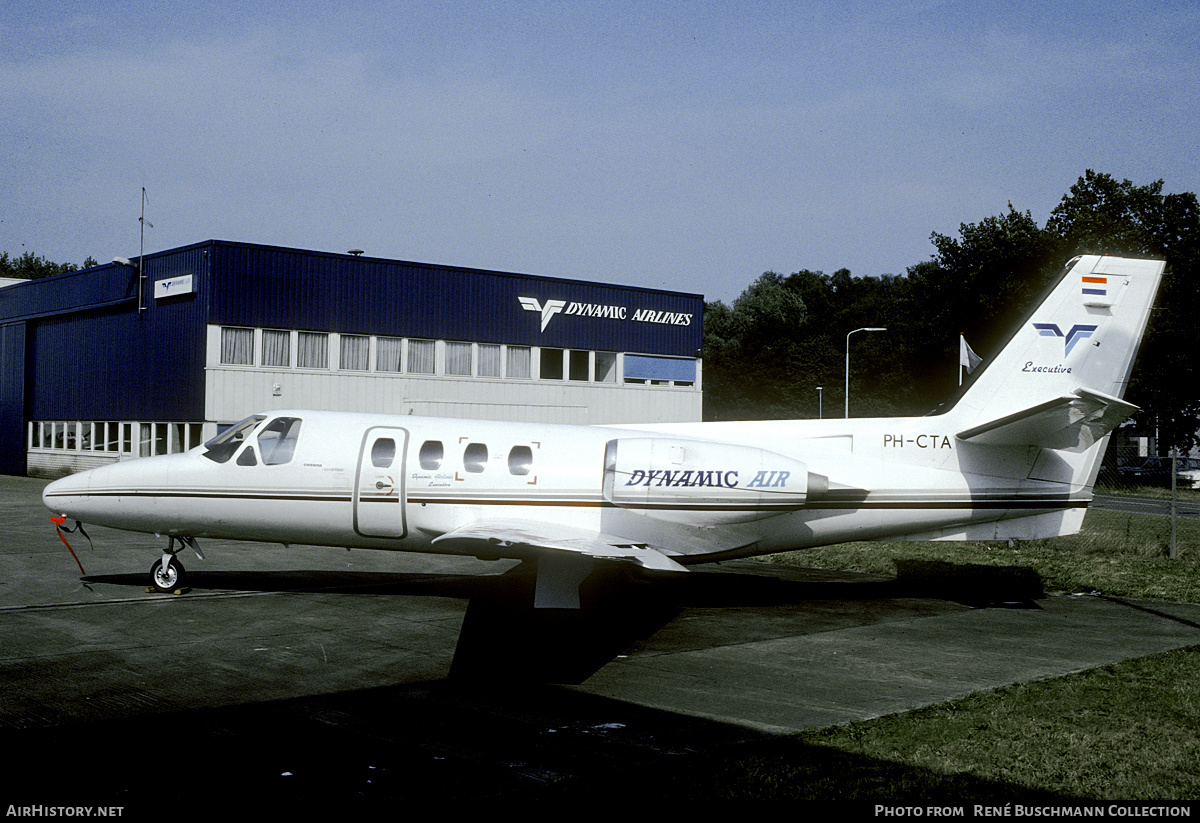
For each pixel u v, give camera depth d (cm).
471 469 1218
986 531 1300
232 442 1273
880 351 7794
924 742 711
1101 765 665
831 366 8094
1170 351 4675
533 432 1254
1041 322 1289
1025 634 1137
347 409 3116
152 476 1259
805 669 946
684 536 1209
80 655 942
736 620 1211
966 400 1292
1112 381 1293
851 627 1172
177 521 1263
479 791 598
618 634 1108
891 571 1655
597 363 3734
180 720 736
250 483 1241
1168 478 4631
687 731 733
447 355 3328
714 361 9056
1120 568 1638
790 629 1155
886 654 1020
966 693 859
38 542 1812
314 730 718
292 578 1466
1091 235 4931
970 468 1289
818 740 711
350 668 914
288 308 3008
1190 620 1239
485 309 3397
